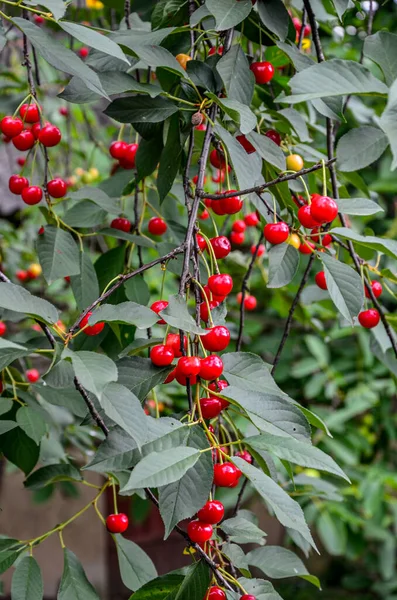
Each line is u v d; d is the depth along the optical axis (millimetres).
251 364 1168
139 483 895
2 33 1226
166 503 1001
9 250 3266
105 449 1042
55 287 3426
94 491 5277
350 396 3508
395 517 3559
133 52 1306
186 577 1118
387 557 3771
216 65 1378
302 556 4598
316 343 3443
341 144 1321
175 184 1953
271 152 1361
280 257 1354
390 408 3793
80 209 1836
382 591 4066
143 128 1560
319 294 2186
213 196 1252
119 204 1976
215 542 1255
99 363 966
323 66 1146
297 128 1680
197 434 1041
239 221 2109
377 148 1337
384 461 3814
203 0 1628
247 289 1992
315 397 3678
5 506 5285
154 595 1162
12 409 1762
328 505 3332
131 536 4863
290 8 2145
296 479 1945
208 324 1159
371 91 1140
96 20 2852
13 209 3557
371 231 1737
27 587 1415
